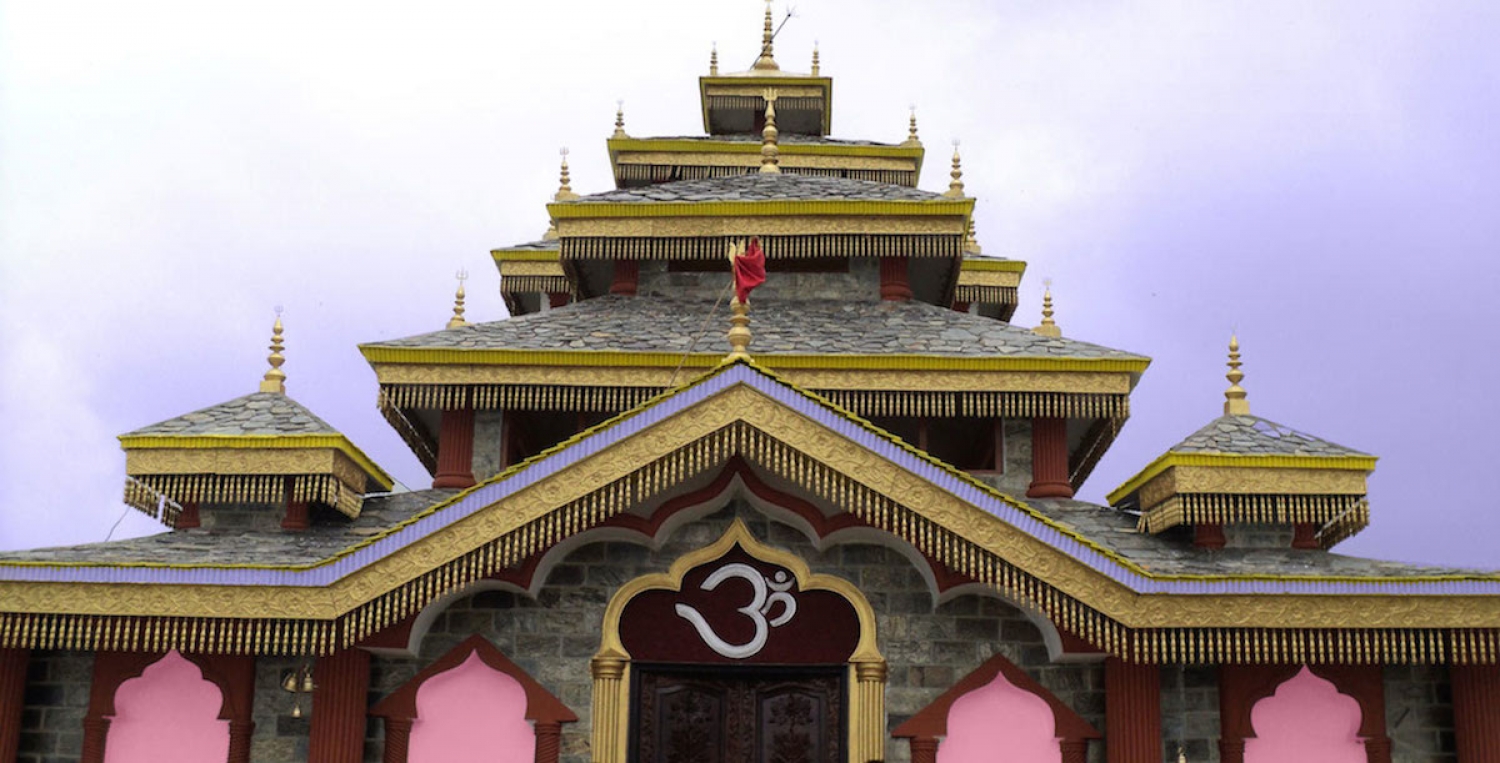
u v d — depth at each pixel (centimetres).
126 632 2111
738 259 2242
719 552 2247
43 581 2105
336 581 2084
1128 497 2608
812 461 2130
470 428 2614
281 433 2441
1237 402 2577
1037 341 2672
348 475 2498
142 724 2191
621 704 2186
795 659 2214
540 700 2194
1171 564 2283
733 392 2144
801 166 3784
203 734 2186
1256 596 2073
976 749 2184
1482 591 2080
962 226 2870
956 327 2758
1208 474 2372
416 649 2205
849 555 2256
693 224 2897
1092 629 2083
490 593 2244
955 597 2238
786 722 2209
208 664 2209
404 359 2566
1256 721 2183
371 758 2184
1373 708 2180
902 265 2930
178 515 2561
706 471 2220
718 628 2225
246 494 2433
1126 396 2556
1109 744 2153
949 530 2106
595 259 2980
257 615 2091
